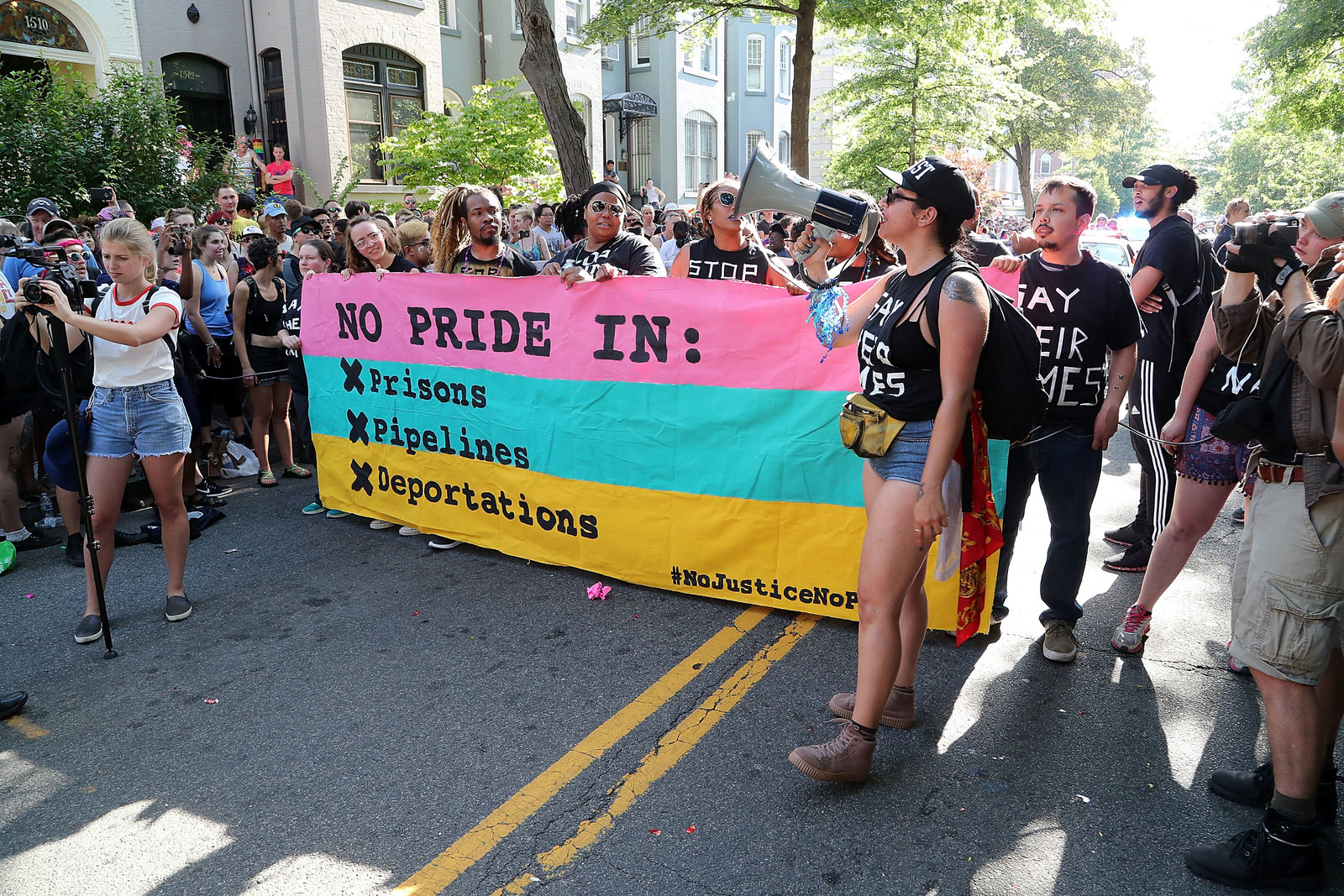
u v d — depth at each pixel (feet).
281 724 11.14
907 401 8.84
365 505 18.22
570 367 14.66
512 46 64.59
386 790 9.78
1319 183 139.85
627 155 80.38
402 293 16.48
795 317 12.72
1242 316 8.89
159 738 10.91
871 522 9.12
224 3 53.26
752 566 13.69
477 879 8.42
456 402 16.24
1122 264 42.24
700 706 11.31
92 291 13.05
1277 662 7.97
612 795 9.59
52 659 12.96
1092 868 8.39
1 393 16.53
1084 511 11.90
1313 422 7.67
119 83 36.63
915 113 65.21
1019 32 115.03
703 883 8.30
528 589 14.97
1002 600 13.24
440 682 12.07
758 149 9.64
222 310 21.81
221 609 14.55
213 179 38.50
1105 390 11.81
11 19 43.39
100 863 8.74
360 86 53.83
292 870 8.59
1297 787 7.94
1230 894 8.05
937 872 8.39
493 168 40.16
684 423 13.78
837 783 9.58
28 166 33.22
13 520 17.39
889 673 9.19
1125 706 11.14
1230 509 19.16
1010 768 9.93
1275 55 73.26
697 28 51.11
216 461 21.88
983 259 12.53
